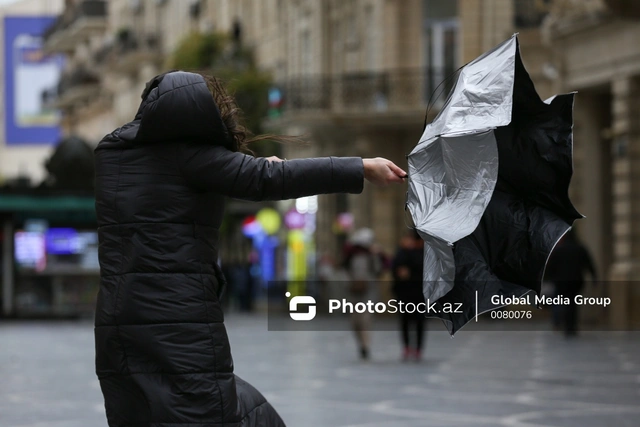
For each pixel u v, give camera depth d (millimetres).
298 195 4957
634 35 29844
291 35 50750
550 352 22016
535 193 5359
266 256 52594
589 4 31094
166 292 4844
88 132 87375
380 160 5039
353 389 15375
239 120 5191
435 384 15992
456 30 41219
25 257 39312
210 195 4977
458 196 5160
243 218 55469
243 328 33781
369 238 21578
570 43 33000
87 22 81312
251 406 5070
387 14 41969
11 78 85938
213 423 4809
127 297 4855
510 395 14445
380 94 41812
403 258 20828
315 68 47844
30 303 39375
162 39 70125
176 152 4914
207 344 4848
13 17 85938
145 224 4891
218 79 5188
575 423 11688
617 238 30844
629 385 15586
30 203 39094
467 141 5125
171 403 4777
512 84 5188
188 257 4887
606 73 31359
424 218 5121
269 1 54500
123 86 75750
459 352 22391
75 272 39594
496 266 5273
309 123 42969
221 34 54438
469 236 5266
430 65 41625
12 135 86000
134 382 4836
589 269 26141
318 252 47500
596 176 33500
